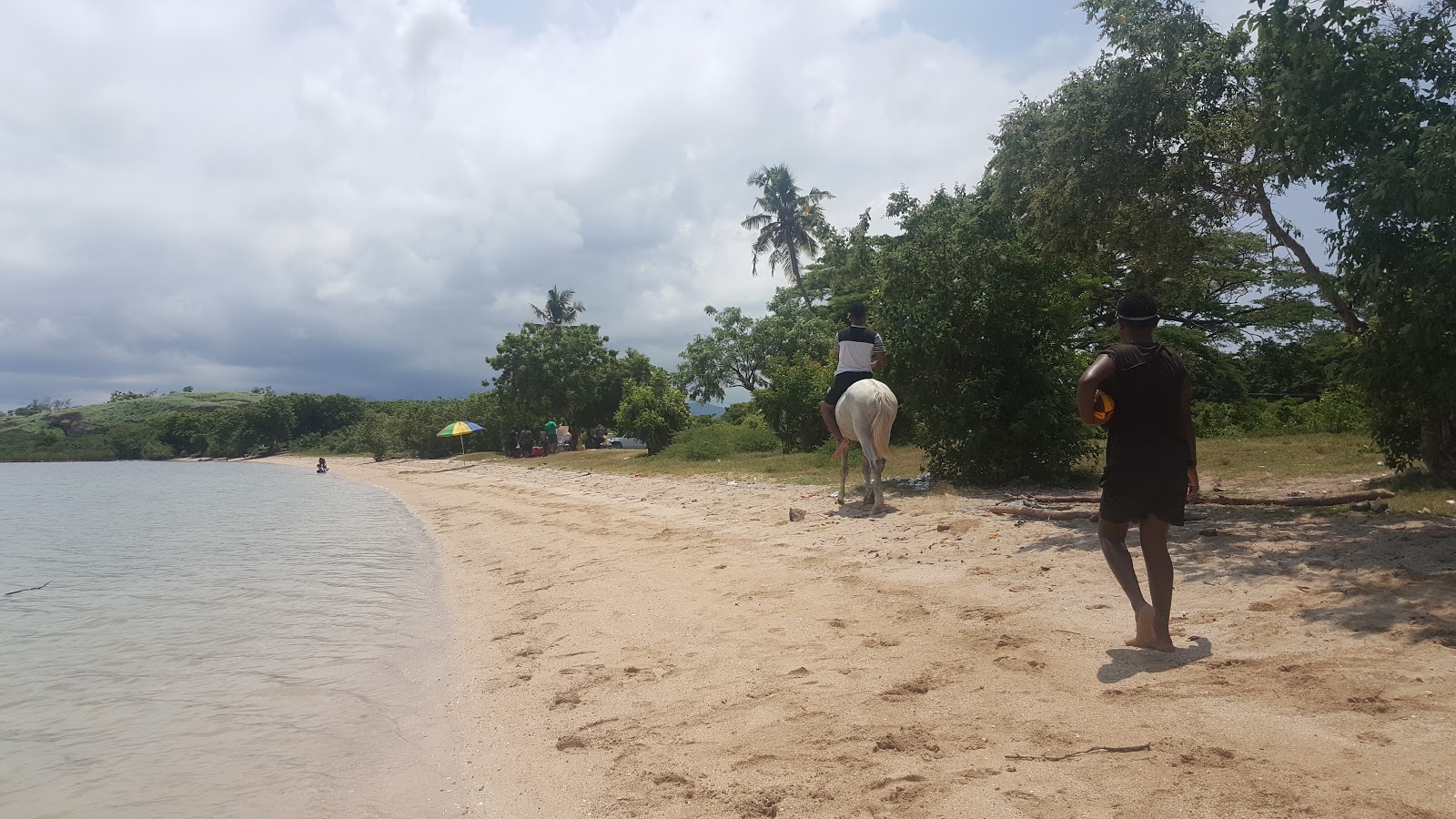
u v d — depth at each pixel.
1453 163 5.41
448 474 32.12
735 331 40.59
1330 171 6.57
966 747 3.29
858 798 2.96
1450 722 3.05
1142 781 2.86
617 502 14.23
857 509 10.05
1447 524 6.20
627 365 44.47
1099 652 4.29
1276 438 18.53
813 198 44.38
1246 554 5.91
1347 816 2.52
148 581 9.28
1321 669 3.69
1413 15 6.33
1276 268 26.50
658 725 3.92
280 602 7.71
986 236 12.07
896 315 12.13
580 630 5.93
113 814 3.32
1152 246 8.43
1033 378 11.57
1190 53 7.98
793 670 4.51
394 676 5.21
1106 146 8.20
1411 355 7.50
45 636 6.61
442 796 3.40
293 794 3.47
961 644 4.64
